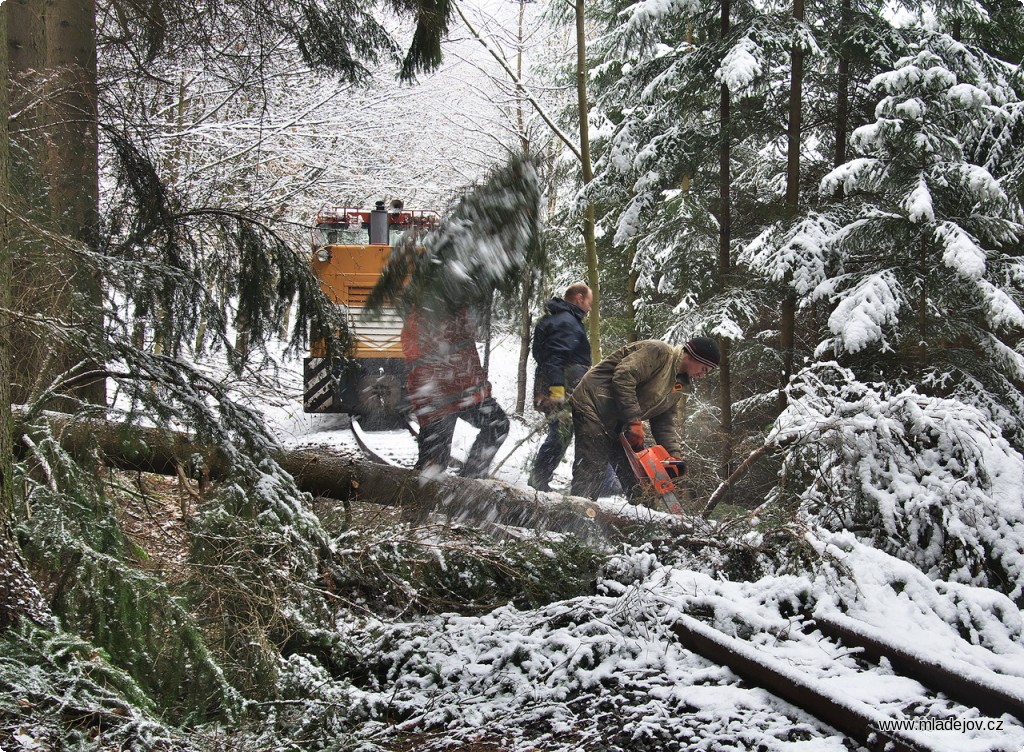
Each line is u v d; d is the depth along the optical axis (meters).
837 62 8.52
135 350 3.46
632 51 9.31
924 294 7.65
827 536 3.62
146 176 4.94
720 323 7.86
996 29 9.68
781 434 4.54
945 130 7.81
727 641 3.02
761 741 2.53
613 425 5.69
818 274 7.52
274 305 5.22
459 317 4.18
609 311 13.33
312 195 14.00
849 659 3.00
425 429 4.95
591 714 2.85
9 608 2.36
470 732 2.81
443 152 14.88
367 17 5.89
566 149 12.80
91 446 3.28
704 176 9.39
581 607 3.42
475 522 4.32
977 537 3.77
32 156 4.20
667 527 4.39
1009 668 2.78
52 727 2.09
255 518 3.33
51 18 5.13
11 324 2.93
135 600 2.64
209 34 5.75
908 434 4.19
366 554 3.81
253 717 2.71
